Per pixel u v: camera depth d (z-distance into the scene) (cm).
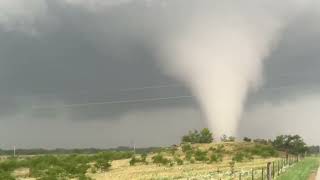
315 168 7106
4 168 9200
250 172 6406
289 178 5078
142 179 6366
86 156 12206
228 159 11806
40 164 9275
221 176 6003
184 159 11369
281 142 16600
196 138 17200
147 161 11056
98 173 7975
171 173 7400
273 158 12375
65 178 7162
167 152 13700
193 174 6912
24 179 7188
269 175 4053
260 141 16588
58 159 10362
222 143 14862
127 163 10688
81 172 7762
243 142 15225
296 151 16512
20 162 9806
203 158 11106
